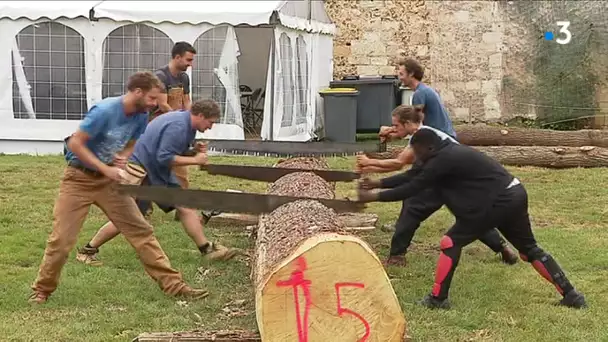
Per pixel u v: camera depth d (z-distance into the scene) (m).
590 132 13.98
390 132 7.00
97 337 5.64
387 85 18.12
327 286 4.56
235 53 14.79
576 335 5.80
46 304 6.29
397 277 7.29
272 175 7.78
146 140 7.00
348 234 4.99
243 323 5.98
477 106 20.12
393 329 4.60
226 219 9.09
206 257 7.59
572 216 9.95
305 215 5.44
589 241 8.57
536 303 6.52
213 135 14.77
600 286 7.01
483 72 20.03
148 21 14.38
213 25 14.58
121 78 14.61
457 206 6.14
